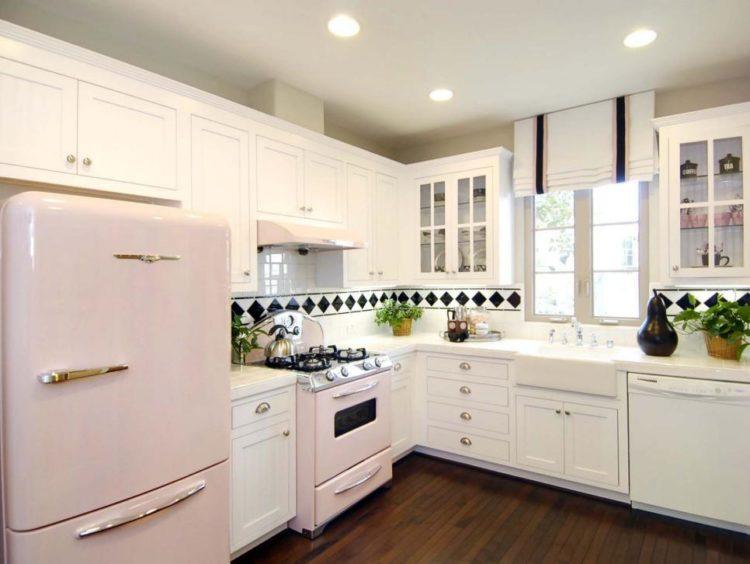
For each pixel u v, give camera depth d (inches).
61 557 53.1
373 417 111.4
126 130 77.6
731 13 83.1
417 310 153.5
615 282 128.5
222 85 110.9
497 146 146.1
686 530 94.9
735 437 91.3
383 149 163.9
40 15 81.0
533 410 115.5
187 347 65.7
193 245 66.6
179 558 64.7
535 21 85.9
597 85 114.4
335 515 97.8
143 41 92.6
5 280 50.9
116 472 57.8
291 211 109.0
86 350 55.1
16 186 73.4
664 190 107.7
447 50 96.8
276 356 108.2
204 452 68.1
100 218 56.5
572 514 102.2
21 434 50.7
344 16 84.0
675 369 97.0
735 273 99.9
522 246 142.1
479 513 103.2
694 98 115.4
